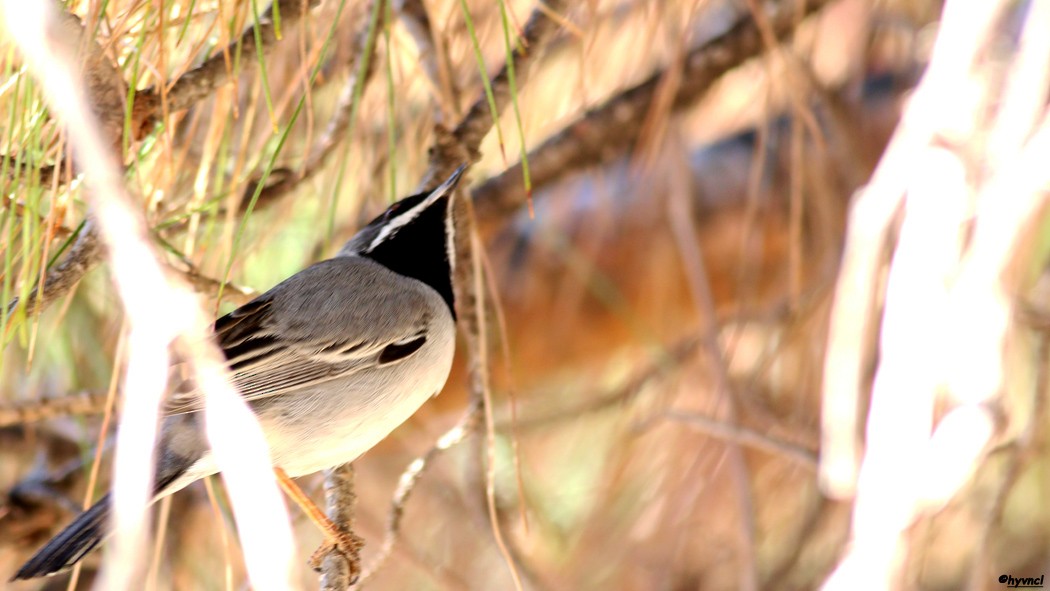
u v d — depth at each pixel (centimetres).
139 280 403
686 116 1181
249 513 400
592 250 1259
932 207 466
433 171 908
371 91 930
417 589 1084
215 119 788
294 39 870
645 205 1249
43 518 1045
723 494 1075
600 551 1077
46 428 1098
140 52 654
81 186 714
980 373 457
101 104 689
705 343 1011
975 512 866
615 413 1170
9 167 668
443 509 1124
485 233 1206
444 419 1202
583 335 1270
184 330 415
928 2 1077
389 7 750
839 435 553
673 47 966
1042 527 956
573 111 1108
